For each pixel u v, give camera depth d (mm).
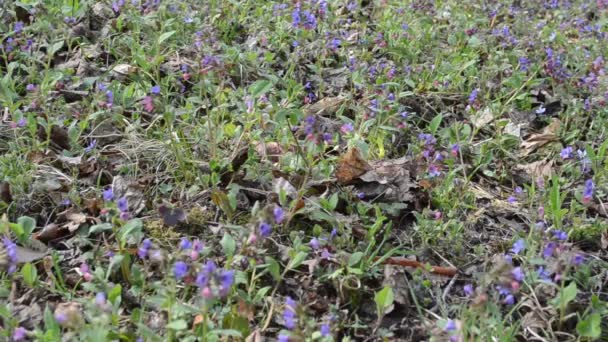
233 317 1461
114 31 2176
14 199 1663
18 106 1845
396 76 2111
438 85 2092
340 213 1695
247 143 1812
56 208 1668
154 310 1493
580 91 2156
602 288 1591
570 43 2480
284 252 1576
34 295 1508
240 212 1674
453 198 1749
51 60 2080
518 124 2027
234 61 2051
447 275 1597
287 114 1805
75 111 1855
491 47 2348
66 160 1748
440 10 2609
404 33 2305
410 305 1544
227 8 2344
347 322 1512
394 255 1629
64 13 2162
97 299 1375
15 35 2090
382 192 1725
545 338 1498
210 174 1736
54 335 1402
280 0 2469
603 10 2871
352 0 2555
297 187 1722
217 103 1945
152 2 2281
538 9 2879
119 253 1541
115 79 2012
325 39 2199
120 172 1748
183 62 2059
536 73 2162
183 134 1808
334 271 1552
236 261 1552
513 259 1642
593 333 1446
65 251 1590
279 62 2162
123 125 1867
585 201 1650
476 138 1981
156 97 1756
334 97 2037
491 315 1504
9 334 1418
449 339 1458
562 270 1481
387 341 1466
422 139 1852
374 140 1853
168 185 1719
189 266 1399
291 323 1400
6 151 1792
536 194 1800
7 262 1469
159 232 1626
